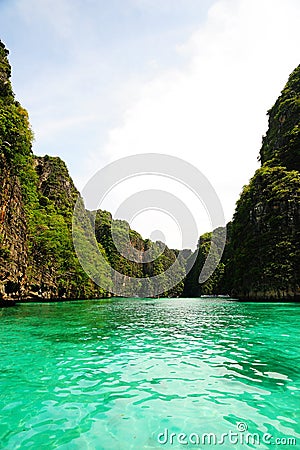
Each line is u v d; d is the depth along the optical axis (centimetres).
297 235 2980
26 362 677
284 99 4431
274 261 3020
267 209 3331
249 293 3219
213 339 937
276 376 582
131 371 613
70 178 6084
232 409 444
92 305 2608
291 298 2841
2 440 364
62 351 780
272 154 4044
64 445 354
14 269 2239
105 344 866
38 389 518
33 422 407
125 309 2173
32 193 4094
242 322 1334
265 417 420
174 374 594
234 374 593
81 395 493
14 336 980
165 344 866
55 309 2056
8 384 541
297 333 1034
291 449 346
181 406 454
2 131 2066
